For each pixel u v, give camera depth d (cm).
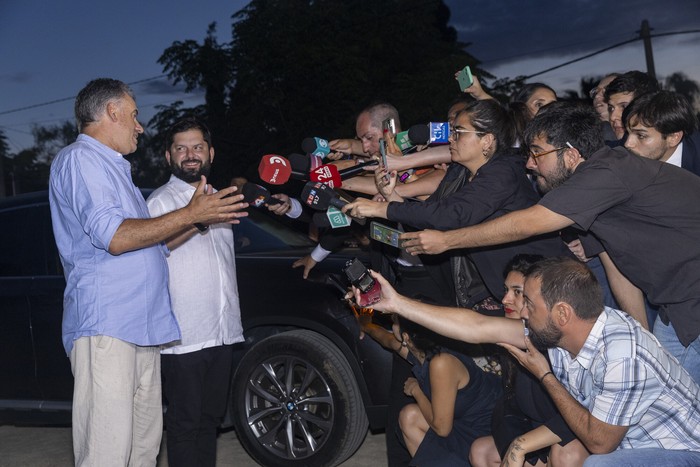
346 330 473
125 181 388
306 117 2470
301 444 498
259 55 2480
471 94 454
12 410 532
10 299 530
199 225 410
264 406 504
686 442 318
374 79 2600
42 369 524
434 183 443
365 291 345
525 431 376
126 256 379
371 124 458
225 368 454
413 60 2697
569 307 309
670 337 360
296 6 2559
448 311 344
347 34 2589
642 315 384
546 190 359
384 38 2652
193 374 438
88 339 378
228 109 2598
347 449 482
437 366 389
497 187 365
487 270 384
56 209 385
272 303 493
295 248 559
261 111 2506
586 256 385
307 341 482
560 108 347
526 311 319
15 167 5241
